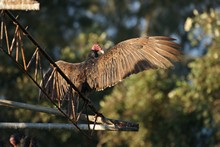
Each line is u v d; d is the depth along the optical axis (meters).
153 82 17.56
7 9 8.07
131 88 17.56
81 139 18.22
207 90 16.80
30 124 10.18
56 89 9.04
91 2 27.77
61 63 9.36
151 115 17.34
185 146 17.42
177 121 17.28
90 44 19.31
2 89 19.56
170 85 17.75
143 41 8.74
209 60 16.97
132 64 8.72
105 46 19.19
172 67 8.58
